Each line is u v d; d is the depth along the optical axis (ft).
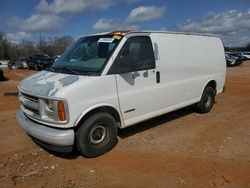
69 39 170.81
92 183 12.96
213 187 12.44
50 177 13.56
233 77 61.46
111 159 15.46
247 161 15.07
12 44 201.26
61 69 16.46
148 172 13.94
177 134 19.36
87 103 14.47
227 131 20.08
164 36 19.21
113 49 15.92
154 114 18.65
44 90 14.38
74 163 15.02
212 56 24.49
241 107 27.96
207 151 16.42
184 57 20.83
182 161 15.10
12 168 14.48
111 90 15.58
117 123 16.81
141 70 17.24
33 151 16.58
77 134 14.90
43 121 14.64
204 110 24.61
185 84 21.16
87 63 16.20
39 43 181.27
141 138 18.53
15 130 20.39
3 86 47.01
